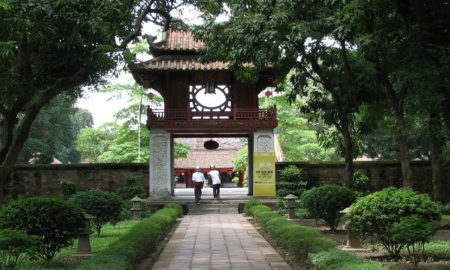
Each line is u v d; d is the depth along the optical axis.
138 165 25.92
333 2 12.08
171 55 23.19
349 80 16.45
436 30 10.89
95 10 13.80
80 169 25.86
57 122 34.78
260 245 12.16
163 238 13.48
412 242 8.75
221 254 10.84
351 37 14.05
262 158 22.47
